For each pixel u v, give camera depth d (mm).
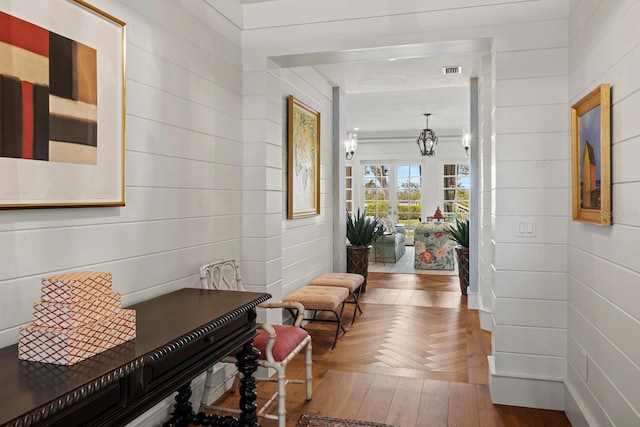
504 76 2760
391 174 11352
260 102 3211
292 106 4254
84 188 1851
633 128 1727
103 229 1978
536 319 2754
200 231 2729
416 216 11250
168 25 2420
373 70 5004
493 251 2926
